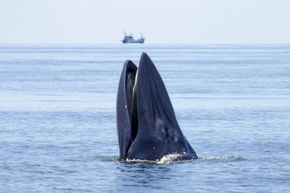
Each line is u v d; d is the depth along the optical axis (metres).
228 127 169.38
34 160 121.06
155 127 110.75
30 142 143.88
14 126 173.25
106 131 162.75
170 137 111.81
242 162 117.00
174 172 106.88
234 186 99.50
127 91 111.38
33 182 102.94
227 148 134.62
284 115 198.62
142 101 110.00
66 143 142.38
